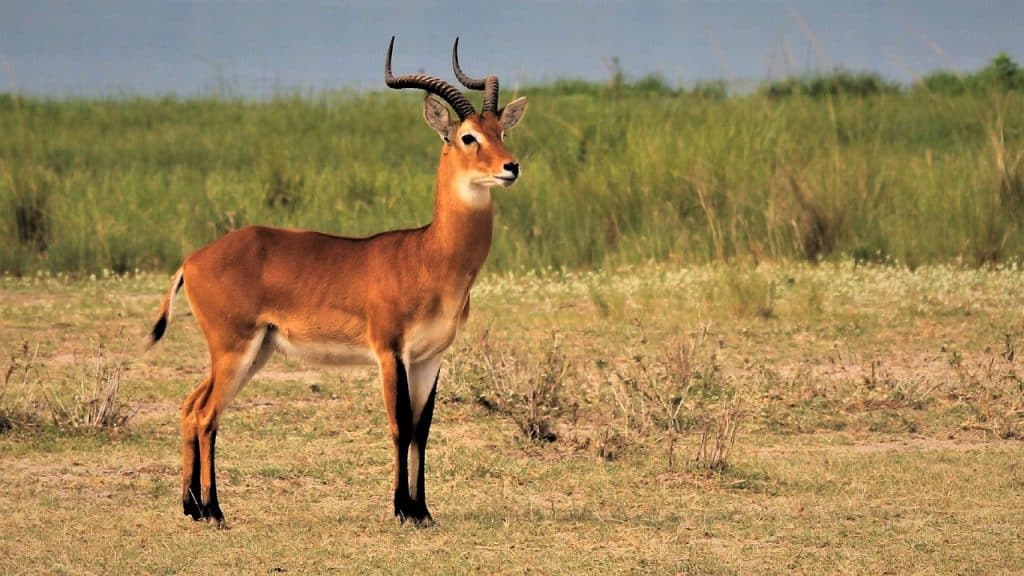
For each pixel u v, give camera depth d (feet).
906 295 134.31
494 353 98.84
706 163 172.86
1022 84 296.51
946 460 79.56
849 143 187.62
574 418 89.30
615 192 172.24
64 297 142.31
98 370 93.50
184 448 67.00
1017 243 156.35
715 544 62.13
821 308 128.06
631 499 71.72
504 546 61.82
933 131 236.63
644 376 95.04
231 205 178.60
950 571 57.67
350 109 278.05
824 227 161.68
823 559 59.31
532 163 190.49
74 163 230.89
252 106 293.23
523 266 158.51
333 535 63.62
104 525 65.21
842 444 85.20
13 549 60.90
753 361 107.55
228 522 66.54
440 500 71.82
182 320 128.77
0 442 82.53
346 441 85.05
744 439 86.17
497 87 69.21
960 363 103.65
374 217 173.78
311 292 65.51
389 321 64.39
